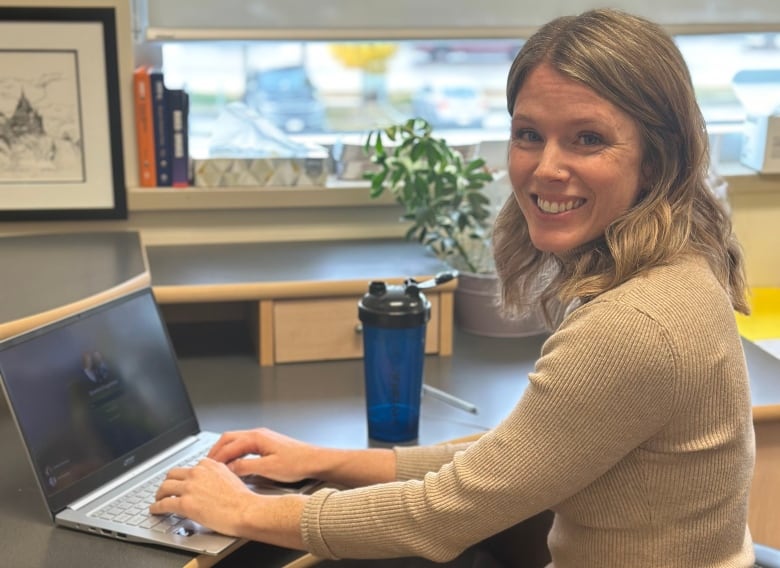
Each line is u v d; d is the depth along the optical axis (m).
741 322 2.13
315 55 2.36
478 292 1.93
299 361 1.85
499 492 1.10
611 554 1.16
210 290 1.77
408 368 1.47
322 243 2.16
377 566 1.52
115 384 1.39
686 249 1.14
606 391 1.05
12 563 1.16
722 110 2.46
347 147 2.21
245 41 2.11
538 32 1.16
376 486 1.19
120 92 2.03
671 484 1.11
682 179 1.13
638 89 1.08
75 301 1.55
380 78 2.42
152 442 1.42
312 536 1.17
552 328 1.40
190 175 2.13
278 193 2.14
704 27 2.29
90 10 1.97
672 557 1.13
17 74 1.98
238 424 1.56
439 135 2.35
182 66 2.23
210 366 1.83
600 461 1.08
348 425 1.56
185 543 1.19
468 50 2.41
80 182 2.05
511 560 1.64
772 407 1.59
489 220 2.08
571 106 1.09
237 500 1.22
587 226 1.15
